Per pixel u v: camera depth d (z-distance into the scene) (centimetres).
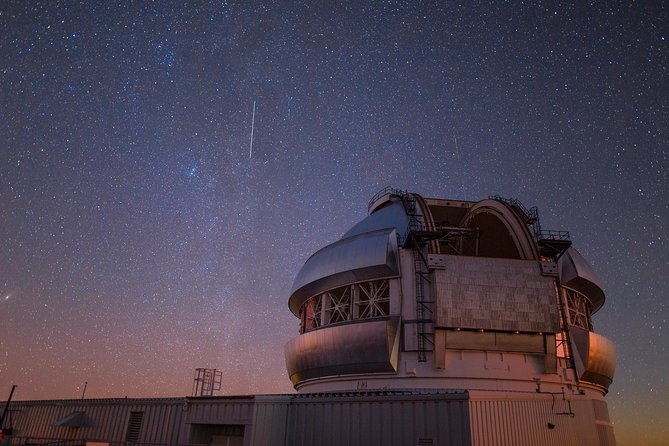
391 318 3744
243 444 2603
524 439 2055
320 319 4403
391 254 3994
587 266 4238
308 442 2431
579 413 2222
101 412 3278
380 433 2223
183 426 2866
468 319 3531
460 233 4444
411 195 4447
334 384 3922
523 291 3619
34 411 3691
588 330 4059
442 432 2073
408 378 3597
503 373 3556
